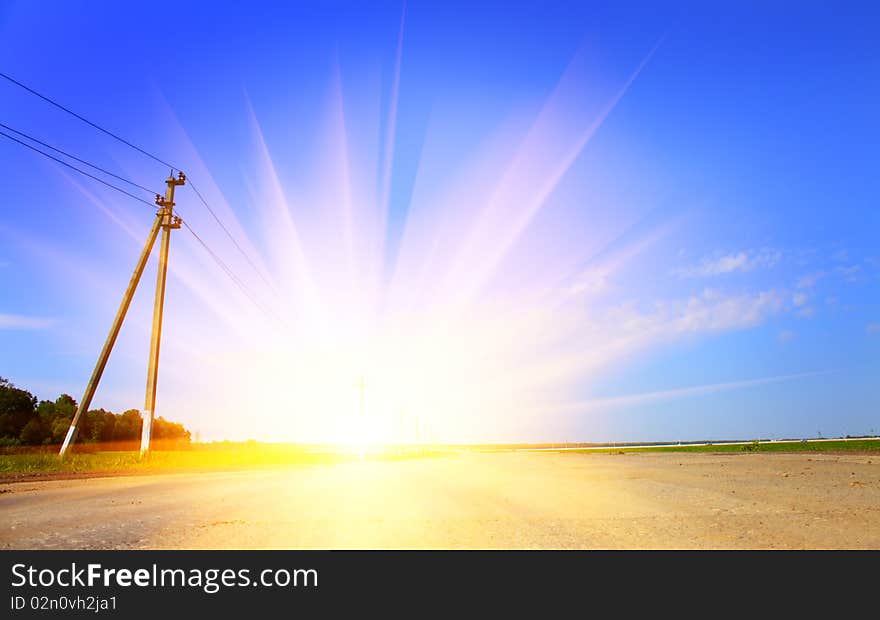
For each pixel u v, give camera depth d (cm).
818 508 970
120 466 2455
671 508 1023
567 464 3081
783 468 2141
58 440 5888
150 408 2833
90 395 2712
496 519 922
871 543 693
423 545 724
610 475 1966
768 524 827
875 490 1237
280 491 1411
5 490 1375
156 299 2955
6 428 5741
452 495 1312
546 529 827
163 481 1734
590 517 934
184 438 8338
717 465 2509
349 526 857
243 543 731
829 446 5062
